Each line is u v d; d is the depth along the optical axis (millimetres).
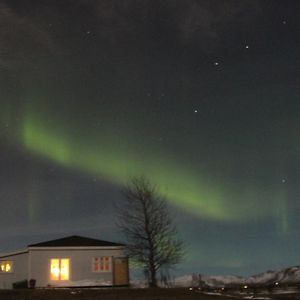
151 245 46219
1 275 44594
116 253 45562
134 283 45594
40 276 44188
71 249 45031
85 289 39094
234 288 42062
